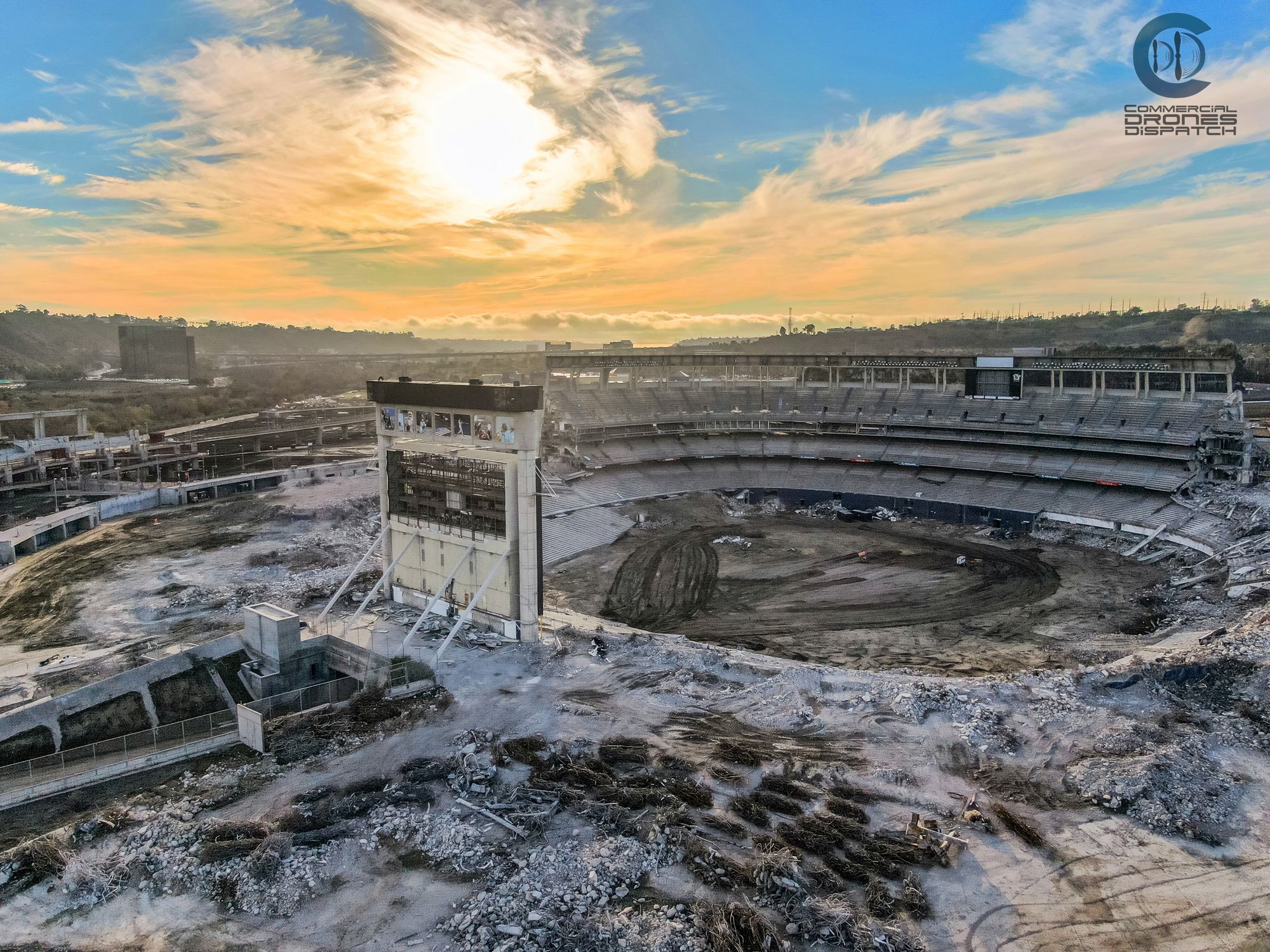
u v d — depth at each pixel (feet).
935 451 416.46
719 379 553.23
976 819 126.72
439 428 217.97
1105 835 123.65
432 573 226.17
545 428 425.69
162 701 179.11
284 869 114.42
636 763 144.25
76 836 123.13
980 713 161.99
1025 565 300.20
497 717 162.09
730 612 252.42
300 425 635.66
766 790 134.72
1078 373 407.44
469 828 123.54
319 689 180.45
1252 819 127.13
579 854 116.26
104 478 420.77
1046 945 100.94
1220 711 162.50
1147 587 269.85
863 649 219.82
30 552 302.45
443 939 101.45
